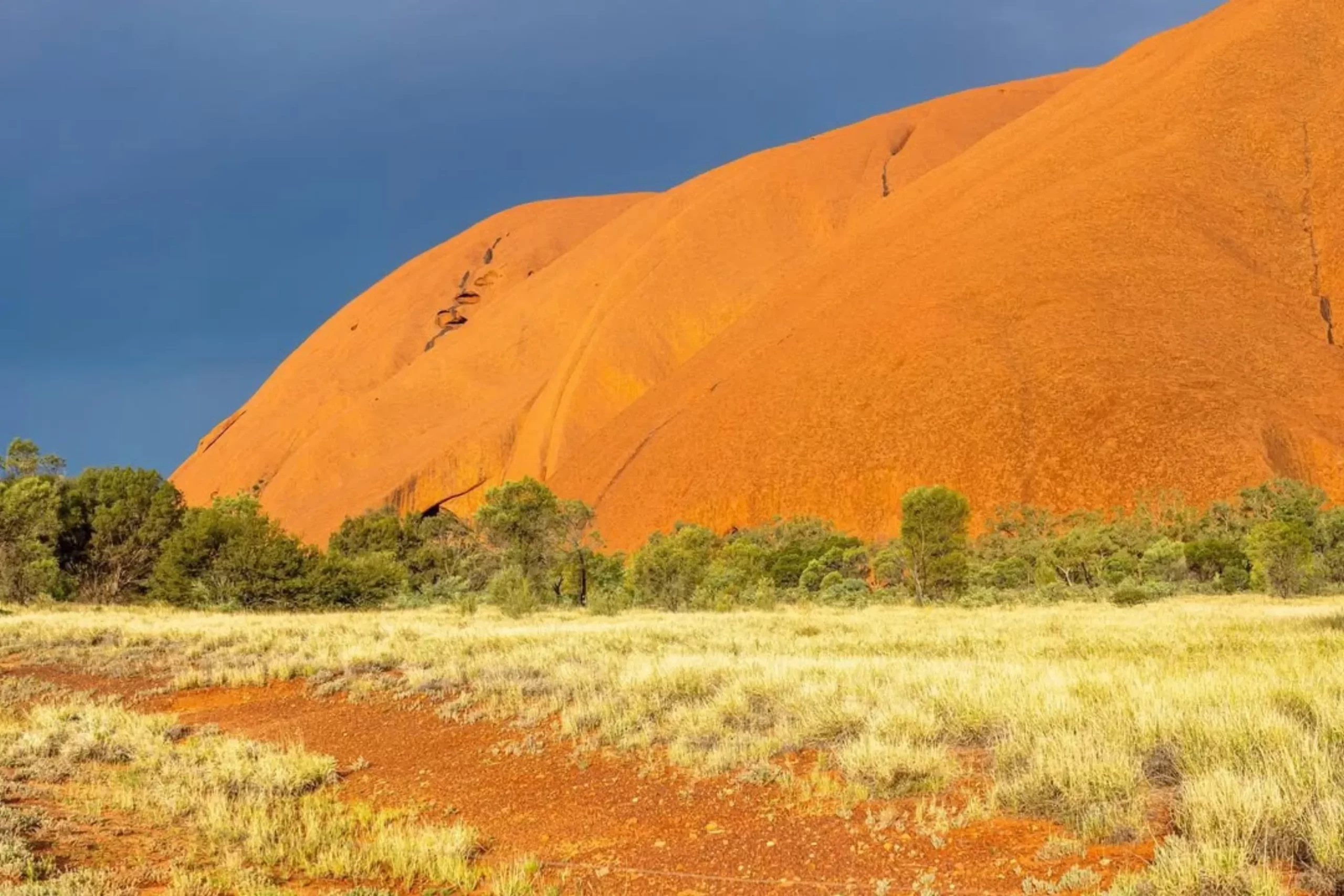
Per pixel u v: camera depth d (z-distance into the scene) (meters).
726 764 8.68
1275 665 10.88
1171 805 6.34
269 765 9.93
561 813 8.25
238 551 36.34
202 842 7.65
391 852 7.21
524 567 45.47
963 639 17.88
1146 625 21.20
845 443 115.62
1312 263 122.94
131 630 21.80
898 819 6.88
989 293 122.12
